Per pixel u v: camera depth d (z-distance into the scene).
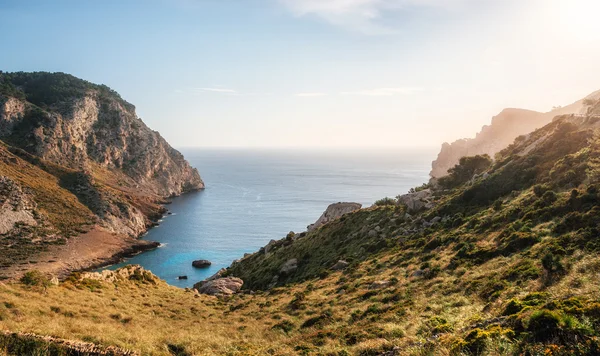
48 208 141.12
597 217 26.47
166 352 17.83
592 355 8.09
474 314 17.08
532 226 32.44
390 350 14.41
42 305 24.28
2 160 156.50
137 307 32.28
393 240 51.50
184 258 125.69
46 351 14.90
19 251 111.56
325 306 30.45
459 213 51.03
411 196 74.56
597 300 10.61
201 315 33.72
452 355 10.94
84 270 110.06
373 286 31.98
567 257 21.59
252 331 25.86
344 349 15.91
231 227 167.00
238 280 65.38
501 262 26.66
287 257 71.12
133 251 131.12
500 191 53.44
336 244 63.97
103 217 151.62
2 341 14.80
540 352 8.75
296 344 19.64
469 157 85.25
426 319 18.80
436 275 29.52
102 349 15.86
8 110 199.75
